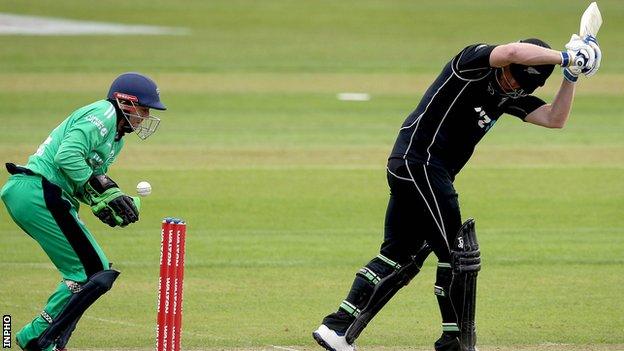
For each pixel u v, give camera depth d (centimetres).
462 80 2300
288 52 10031
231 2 14188
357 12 13250
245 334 2792
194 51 9981
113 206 2358
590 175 5097
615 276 3431
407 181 2359
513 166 5306
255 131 6206
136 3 14075
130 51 9881
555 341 2733
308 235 3972
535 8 13625
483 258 3656
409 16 12862
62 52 9725
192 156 5450
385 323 2922
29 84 7856
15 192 2345
